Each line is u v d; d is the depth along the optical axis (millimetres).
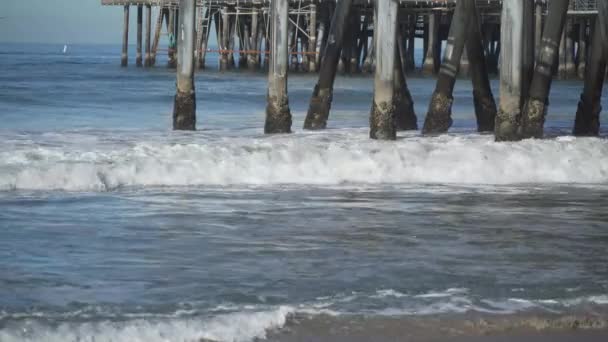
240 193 26062
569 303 16422
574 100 69062
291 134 36938
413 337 14836
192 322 14898
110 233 20859
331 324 15195
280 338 14594
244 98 64438
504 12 33281
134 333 14414
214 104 58688
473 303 16297
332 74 39281
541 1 90375
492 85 100312
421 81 99312
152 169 27484
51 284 16859
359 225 22172
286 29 36375
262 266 18375
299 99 67500
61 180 26344
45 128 40125
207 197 25344
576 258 19531
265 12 119812
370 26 129375
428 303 16250
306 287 17000
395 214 23531
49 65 138625
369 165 29062
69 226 21422
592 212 24344
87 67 133125
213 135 36688
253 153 29188
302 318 15383
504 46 33406
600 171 29719
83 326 14555
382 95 33781
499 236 21344
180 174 27594
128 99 60094
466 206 24781
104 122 43875
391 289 16984
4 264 18047
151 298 16172
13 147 32000
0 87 70062
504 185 28344
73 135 36688
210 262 18609
